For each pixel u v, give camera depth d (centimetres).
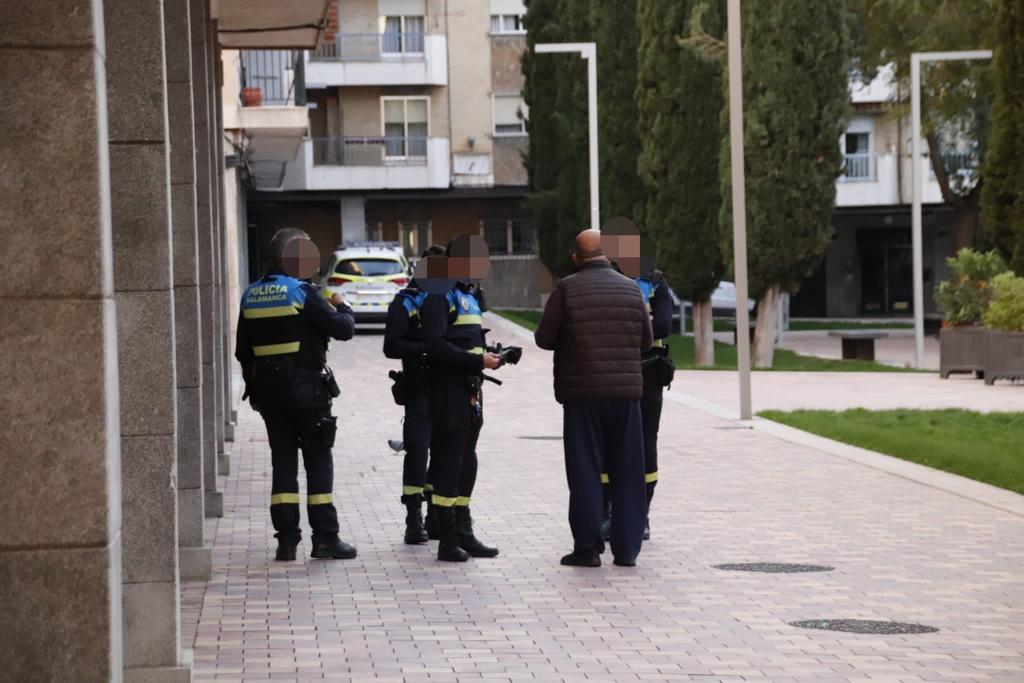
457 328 1336
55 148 615
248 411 2880
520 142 7269
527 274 7338
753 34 4178
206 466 1609
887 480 1831
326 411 1344
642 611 1120
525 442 2284
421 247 7350
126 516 904
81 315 617
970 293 3575
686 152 4469
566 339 1311
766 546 1395
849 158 7138
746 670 935
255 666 946
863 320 7212
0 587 615
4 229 614
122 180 916
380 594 1188
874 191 7112
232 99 4641
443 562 1330
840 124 4188
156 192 920
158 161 917
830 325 6744
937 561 1308
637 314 1315
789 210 4200
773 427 2447
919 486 1780
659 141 4503
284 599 1168
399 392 1427
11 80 612
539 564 1318
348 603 1152
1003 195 2562
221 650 993
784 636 1032
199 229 1598
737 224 2600
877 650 988
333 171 7025
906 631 1045
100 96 623
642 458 1314
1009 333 3312
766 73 4162
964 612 1106
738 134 2620
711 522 1536
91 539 618
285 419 1342
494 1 7331
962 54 4031
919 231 4084
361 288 4991
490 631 1053
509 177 7269
